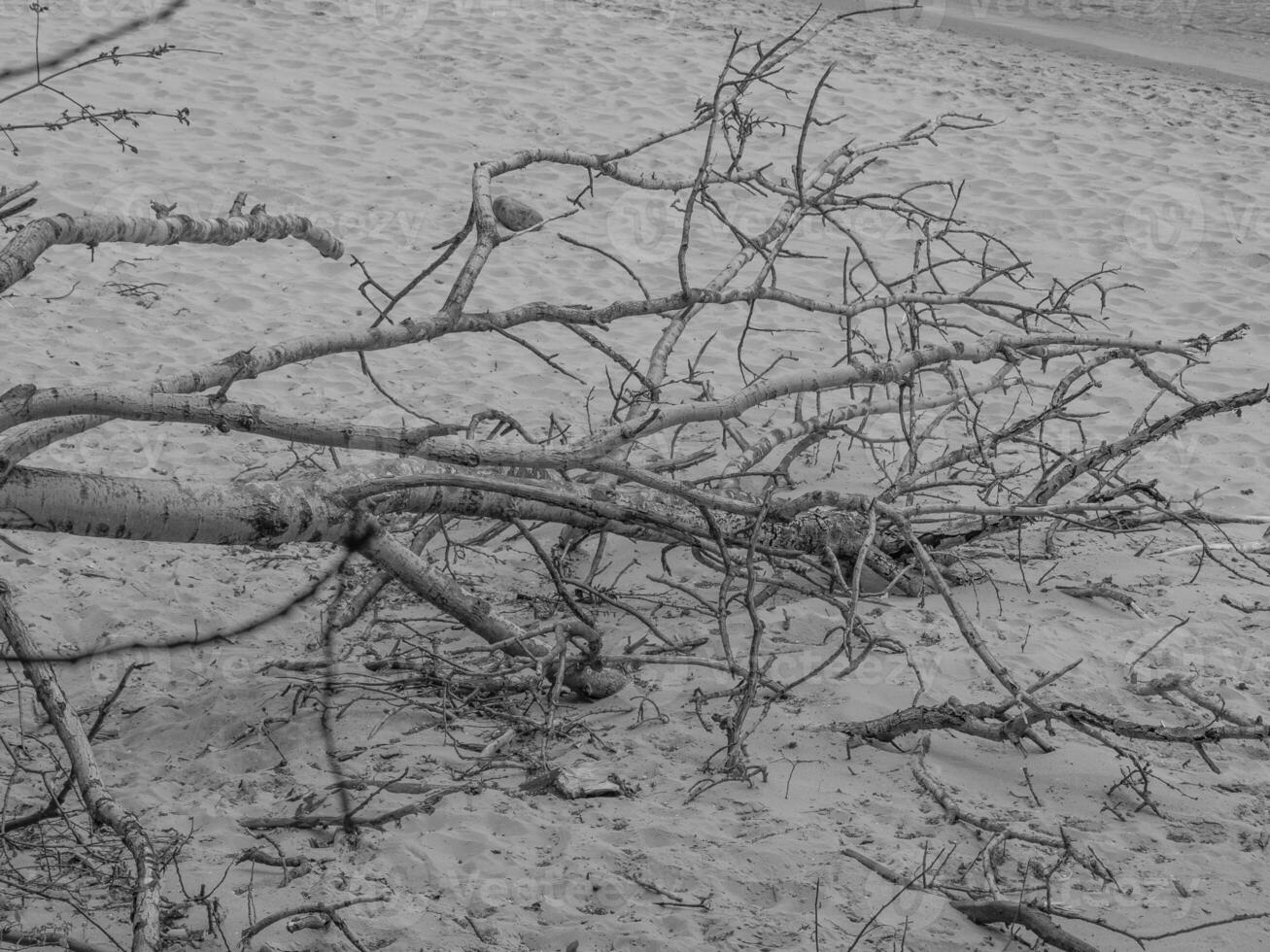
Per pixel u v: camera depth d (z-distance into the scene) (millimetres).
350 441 3488
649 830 3805
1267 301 9156
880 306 5078
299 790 4016
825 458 6844
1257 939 3365
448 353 8016
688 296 4398
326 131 11336
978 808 3939
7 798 3670
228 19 13766
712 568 5168
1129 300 9211
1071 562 5652
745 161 11320
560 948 3361
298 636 4973
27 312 8039
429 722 4438
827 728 4355
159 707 4473
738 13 15656
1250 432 7234
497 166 4254
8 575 5305
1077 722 4008
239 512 3551
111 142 10586
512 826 3844
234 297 8461
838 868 3613
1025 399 7711
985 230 10398
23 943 3258
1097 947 3344
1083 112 13156
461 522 6023
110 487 3383
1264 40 16625
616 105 12359
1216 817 3904
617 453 6324
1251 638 4992
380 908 3484
